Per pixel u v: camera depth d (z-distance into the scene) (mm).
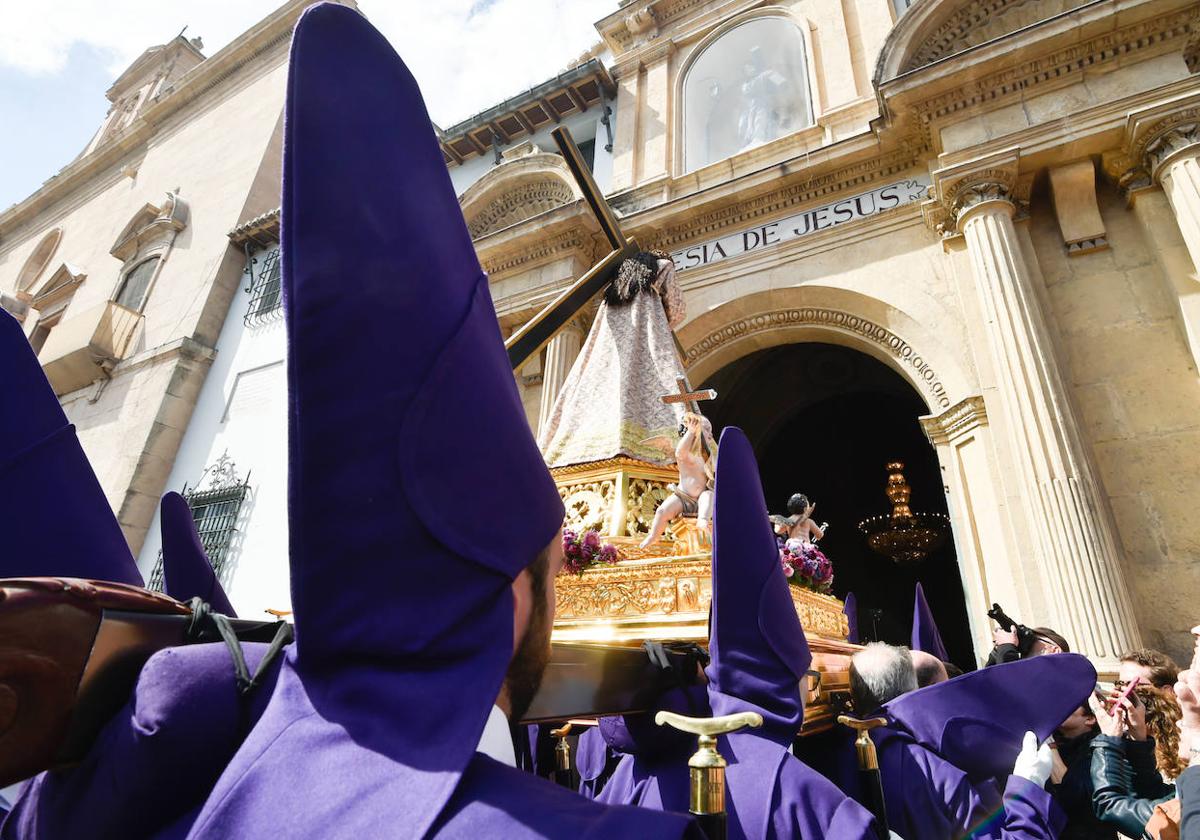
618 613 2471
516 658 844
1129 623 4551
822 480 13859
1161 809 2146
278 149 16703
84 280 18672
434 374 677
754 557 1639
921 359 6922
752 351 8352
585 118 11703
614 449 3428
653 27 11523
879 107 7434
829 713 2244
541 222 9031
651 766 1620
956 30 7688
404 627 630
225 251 14961
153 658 651
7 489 1119
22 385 1195
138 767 585
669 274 4285
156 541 12188
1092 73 6410
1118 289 5938
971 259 6312
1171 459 5246
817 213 8055
